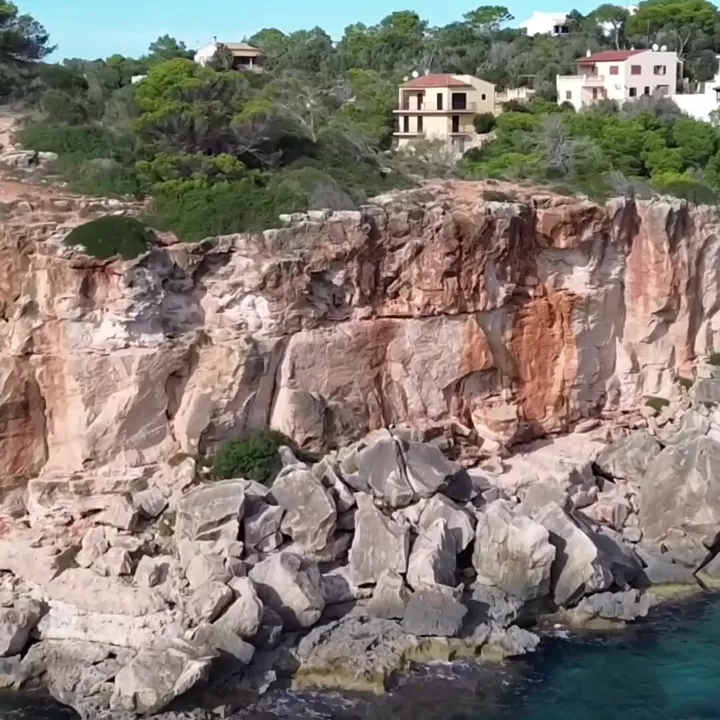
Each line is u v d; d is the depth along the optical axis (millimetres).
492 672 45438
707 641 48250
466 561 51188
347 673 44625
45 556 48125
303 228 55906
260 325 55000
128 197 57875
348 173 65875
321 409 55844
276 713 42406
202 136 64125
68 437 51562
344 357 57094
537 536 49156
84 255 50406
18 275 51125
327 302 56812
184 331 53781
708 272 67938
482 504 54562
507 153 82312
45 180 59375
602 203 64500
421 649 46125
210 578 45969
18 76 76562
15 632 45219
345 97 110188
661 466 56938
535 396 63375
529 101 109500
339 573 49312
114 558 47281
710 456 56312
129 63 104750
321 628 46594
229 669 43531
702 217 67312
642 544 55781
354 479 52000
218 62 96500
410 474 52625
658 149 85375
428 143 85875
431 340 59281
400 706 43000
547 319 63312
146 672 42062
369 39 142750
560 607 50219
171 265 53656
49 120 67562
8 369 50344
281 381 55719
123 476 51250
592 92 113312
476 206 60469
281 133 67375
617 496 58062
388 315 58594
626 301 66375
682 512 55656
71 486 50312
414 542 49625
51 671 44500
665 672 45656
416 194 62531
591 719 42219
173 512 50219
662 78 114000
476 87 104812
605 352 65750
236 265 54875
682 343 67250
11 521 49812
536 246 62875
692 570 54562
